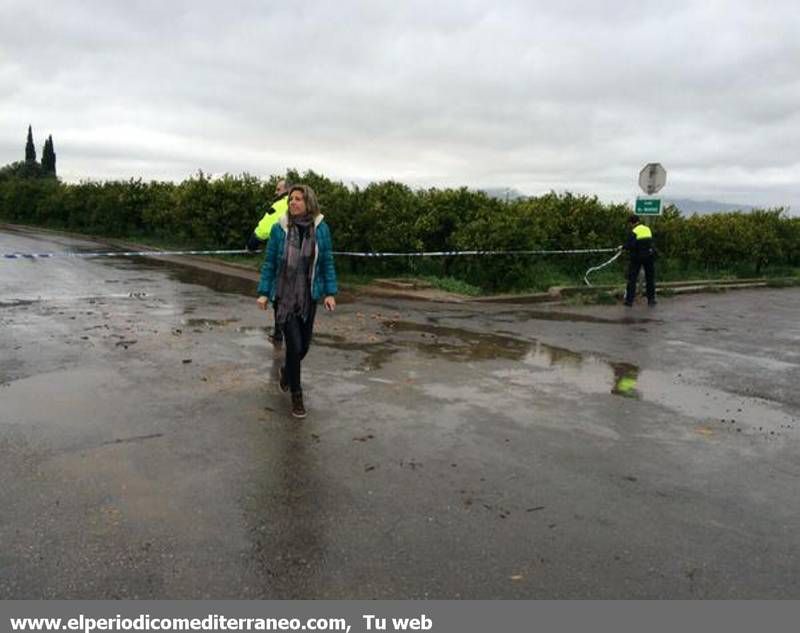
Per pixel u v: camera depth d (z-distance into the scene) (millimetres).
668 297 15758
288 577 3371
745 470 4887
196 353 7645
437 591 3303
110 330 8742
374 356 7891
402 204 15234
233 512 3975
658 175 14508
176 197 21203
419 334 9328
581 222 17281
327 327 9555
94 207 27031
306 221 5773
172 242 23031
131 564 3420
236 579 3340
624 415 6055
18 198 33531
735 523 4059
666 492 4457
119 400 5863
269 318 9945
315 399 6125
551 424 5711
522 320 11055
